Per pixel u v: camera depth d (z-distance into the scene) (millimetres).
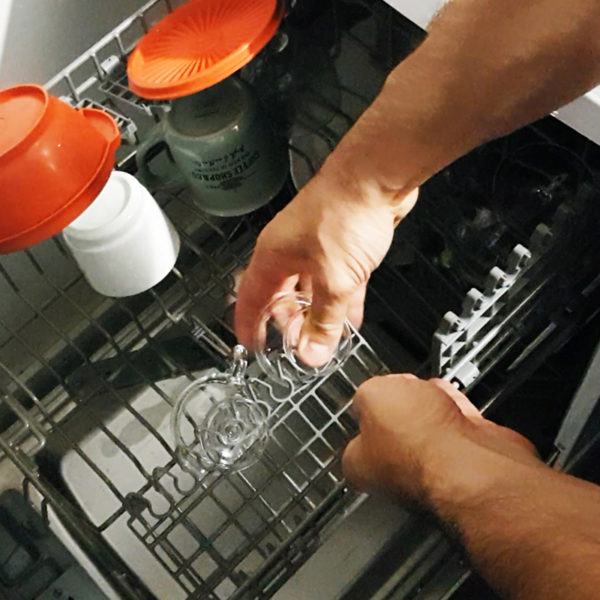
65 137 586
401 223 738
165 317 817
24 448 785
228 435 673
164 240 682
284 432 751
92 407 799
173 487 760
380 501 639
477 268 696
